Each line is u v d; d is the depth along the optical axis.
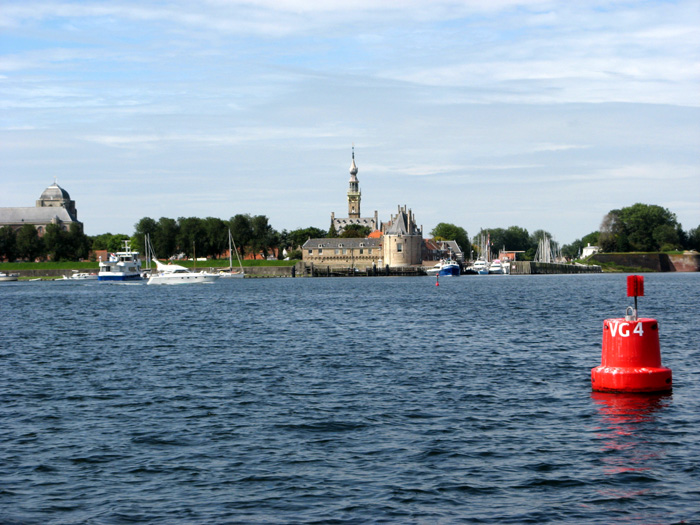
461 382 32.09
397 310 80.44
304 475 19.36
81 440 23.22
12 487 18.78
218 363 39.56
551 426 23.75
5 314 83.94
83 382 33.97
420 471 19.52
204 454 21.45
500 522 16.09
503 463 20.02
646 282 172.00
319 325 62.38
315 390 30.88
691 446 20.98
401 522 16.19
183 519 16.58
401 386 31.45
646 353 27.81
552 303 89.75
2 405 28.81
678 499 17.09
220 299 113.12
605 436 22.25
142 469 20.12
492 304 89.31
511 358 39.22
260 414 26.44
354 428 24.14
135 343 50.41
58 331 60.81
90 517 16.75
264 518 16.55
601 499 17.22
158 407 28.03
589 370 34.59
